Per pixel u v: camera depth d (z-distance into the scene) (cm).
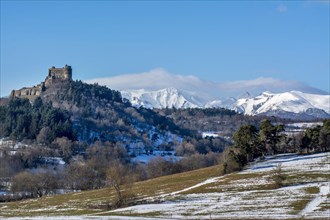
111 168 17862
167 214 10431
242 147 19250
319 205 10019
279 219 8731
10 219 11131
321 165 16025
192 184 15888
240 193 12719
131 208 12031
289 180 13688
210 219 9212
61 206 14462
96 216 10850
